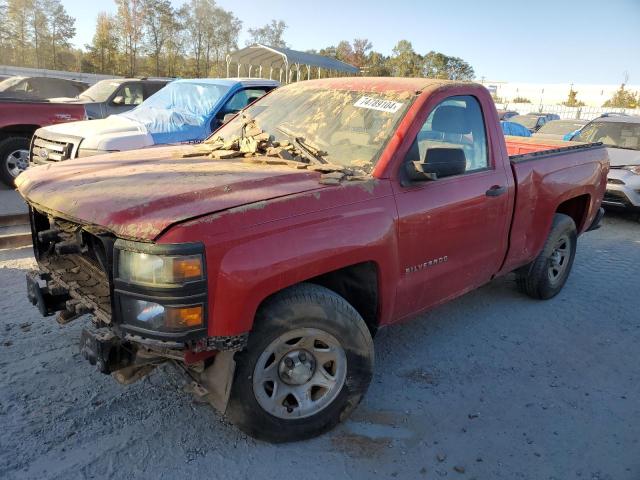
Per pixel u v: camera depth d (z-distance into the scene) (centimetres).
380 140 340
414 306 358
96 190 287
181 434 302
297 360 290
